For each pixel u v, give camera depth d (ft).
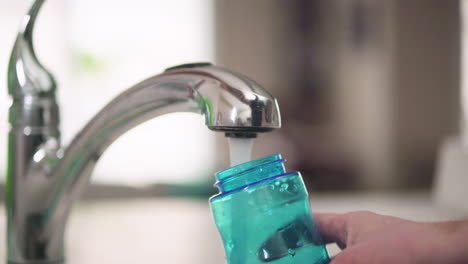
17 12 7.29
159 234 2.51
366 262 1.14
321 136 8.29
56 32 7.86
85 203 3.43
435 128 8.05
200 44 8.32
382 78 8.08
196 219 2.87
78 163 1.59
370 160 8.15
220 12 8.30
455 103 8.01
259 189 1.21
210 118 1.23
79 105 8.01
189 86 1.29
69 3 7.90
